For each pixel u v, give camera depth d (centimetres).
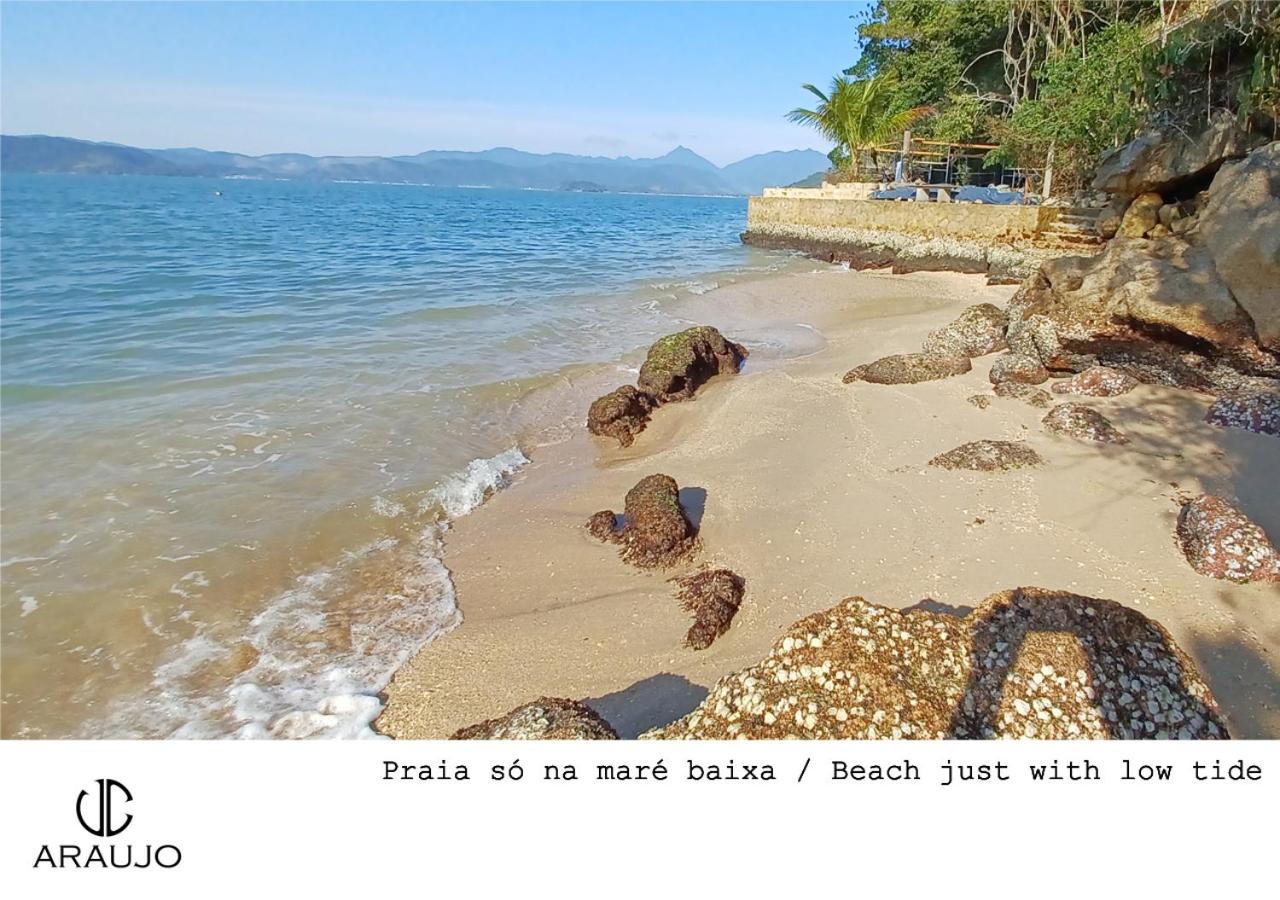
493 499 727
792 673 345
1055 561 530
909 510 620
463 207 7212
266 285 1669
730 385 1010
